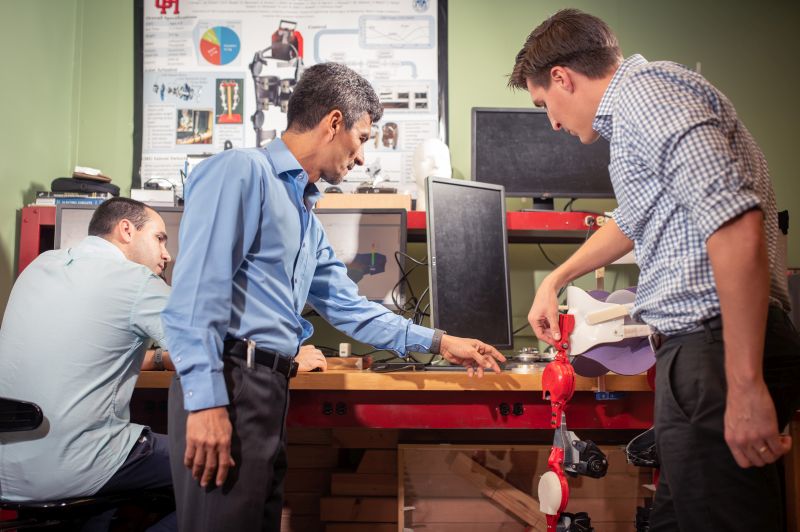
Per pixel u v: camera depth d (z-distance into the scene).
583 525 1.56
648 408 1.86
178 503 1.23
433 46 2.73
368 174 2.65
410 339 1.72
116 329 1.57
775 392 1.03
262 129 2.70
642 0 2.76
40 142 2.50
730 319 0.91
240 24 2.73
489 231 2.23
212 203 1.21
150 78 2.71
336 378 1.81
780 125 2.73
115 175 2.69
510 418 1.85
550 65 1.25
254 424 1.23
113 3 2.73
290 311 1.33
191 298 1.16
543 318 1.56
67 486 1.52
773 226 1.10
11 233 2.35
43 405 1.52
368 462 2.34
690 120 0.97
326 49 2.72
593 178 2.49
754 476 1.00
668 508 1.14
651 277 1.09
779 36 2.76
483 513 2.15
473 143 2.47
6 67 2.30
